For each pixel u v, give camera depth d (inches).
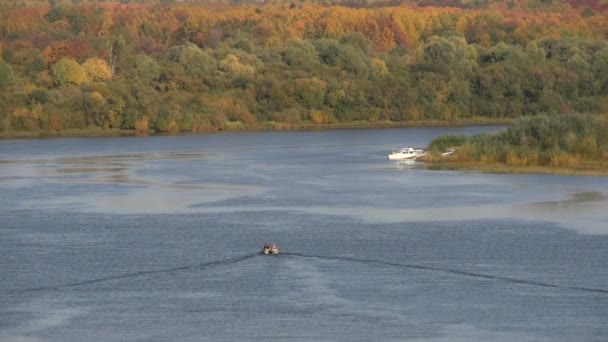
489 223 7042.3
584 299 5083.7
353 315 4854.8
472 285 5349.4
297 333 4611.2
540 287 5295.3
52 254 6151.6
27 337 4594.0
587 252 6072.8
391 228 6909.5
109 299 5157.5
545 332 4603.8
